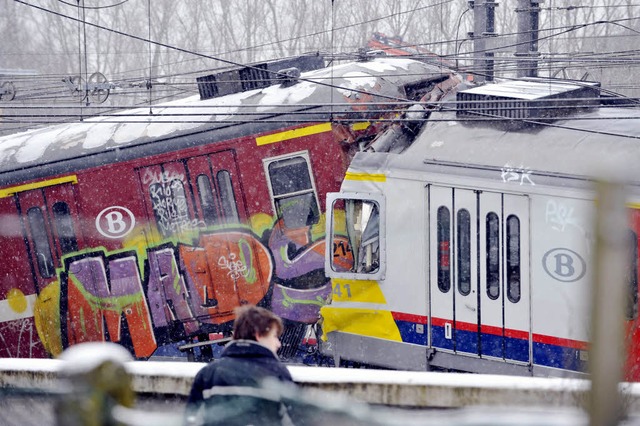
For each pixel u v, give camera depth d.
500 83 43.91
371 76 46.34
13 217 48.59
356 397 15.87
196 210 46.22
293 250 45.00
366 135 45.03
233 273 45.88
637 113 39.25
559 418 8.24
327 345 44.28
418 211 38.94
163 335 47.12
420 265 38.88
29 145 49.28
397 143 43.69
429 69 48.91
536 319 35.50
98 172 47.28
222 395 12.97
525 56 55.91
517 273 36.03
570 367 34.50
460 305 37.78
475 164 37.53
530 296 35.62
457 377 15.66
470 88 45.25
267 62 47.31
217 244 45.94
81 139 48.22
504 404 14.77
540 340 35.38
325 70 47.19
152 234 46.78
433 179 38.44
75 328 48.28
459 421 8.91
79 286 48.06
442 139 39.78
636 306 32.72
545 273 35.19
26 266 48.59
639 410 12.70
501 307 36.53
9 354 49.38
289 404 12.55
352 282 40.62
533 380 14.93
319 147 44.69
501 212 36.47
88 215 47.53
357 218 40.56
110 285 47.56
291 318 45.03
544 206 35.22
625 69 120.81
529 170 35.91
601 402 6.28
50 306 48.56
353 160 41.00
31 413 14.02
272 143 44.97
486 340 37.06
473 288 37.34
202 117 46.50
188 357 47.31
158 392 16.56
